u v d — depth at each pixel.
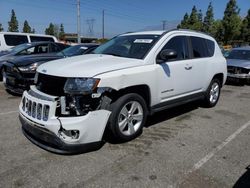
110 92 3.80
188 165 3.59
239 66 10.45
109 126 3.95
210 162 3.69
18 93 7.30
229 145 4.30
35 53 9.16
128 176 3.27
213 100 6.71
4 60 9.17
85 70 3.71
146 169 3.45
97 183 3.11
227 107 6.86
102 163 3.57
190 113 6.12
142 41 4.82
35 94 3.84
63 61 4.27
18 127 4.84
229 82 11.30
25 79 6.85
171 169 3.47
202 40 6.01
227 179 3.28
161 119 5.57
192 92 5.70
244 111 6.50
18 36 14.70
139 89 4.37
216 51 6.53
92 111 3.60
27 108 3.86
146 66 4.36
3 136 4.40
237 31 43.19
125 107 4.09
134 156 3.80
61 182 3.12
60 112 3.54
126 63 4.16
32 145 4.06
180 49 5.24
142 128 4.53
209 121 5.56
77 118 3.48
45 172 3.31
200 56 5.85
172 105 5.14
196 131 4.91
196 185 3.12
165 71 4.70
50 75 3.79
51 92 3.78
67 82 3.62
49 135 3.52
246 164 3.67
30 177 3.20
